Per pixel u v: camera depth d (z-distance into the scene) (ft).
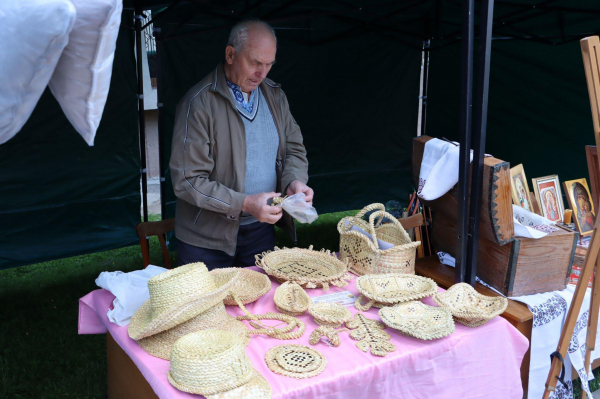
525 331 6.72
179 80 14.49
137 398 5.74
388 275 6.50
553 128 14.17
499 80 15.40
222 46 14.99
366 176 18.76
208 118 7.63
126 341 5.36
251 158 8.15
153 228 9.10
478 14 14.06
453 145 7.35
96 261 17.07
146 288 6.14
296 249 7.49
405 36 17.54
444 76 16.92
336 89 17.24
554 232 7.09
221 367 4.26
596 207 7.43
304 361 4.83
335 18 14.73
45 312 13.20
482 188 6.54
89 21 2.88
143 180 14.88
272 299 6.34
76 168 14.05
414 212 11.22
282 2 13.76
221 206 7.40
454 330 5.34
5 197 13.28
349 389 4.78
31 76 2.98
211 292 4.91
